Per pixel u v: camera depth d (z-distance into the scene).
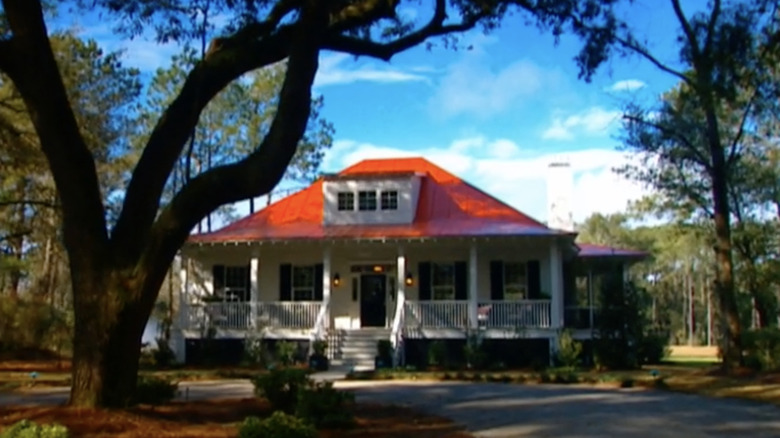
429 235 26.27
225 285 29.84
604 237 75.69
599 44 15.60
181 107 11.86
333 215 28.98
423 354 26.38
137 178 11.64
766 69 19.91
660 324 42.69
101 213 11.49
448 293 28.53
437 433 11.41
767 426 12.17
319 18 11.27
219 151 37.41
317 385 12.86
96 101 29.03
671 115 23.16
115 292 11.16
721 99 20.80
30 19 10.84
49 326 31.16
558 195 28.17
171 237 11.28
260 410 13.08
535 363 24.84
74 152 11.20
